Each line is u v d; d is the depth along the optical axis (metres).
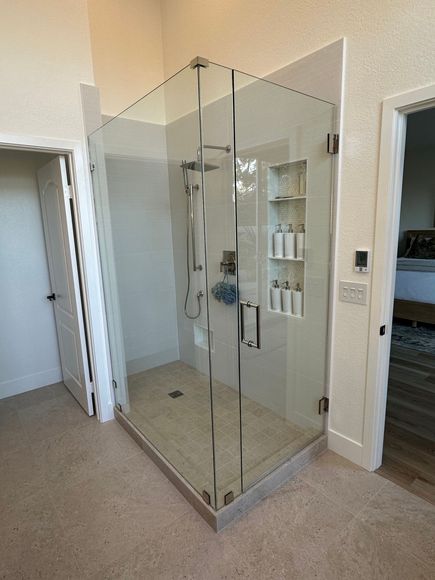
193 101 2.59
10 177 2.93
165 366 3.30
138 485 1.98
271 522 1.70
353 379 2.01
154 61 3.10
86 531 1.68
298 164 2.08
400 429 2.40
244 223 2.44
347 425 2.09
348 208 1.87
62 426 2.61
